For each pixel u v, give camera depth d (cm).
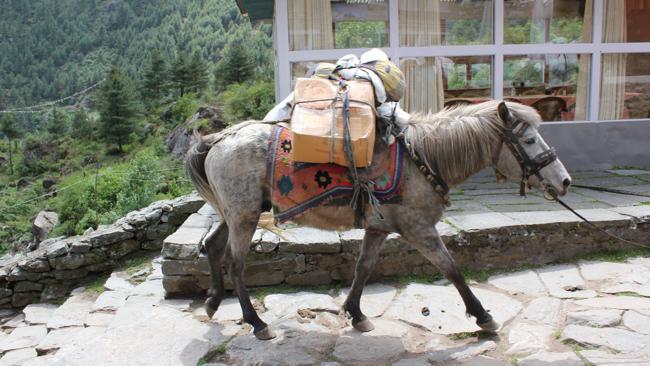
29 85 12738
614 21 744
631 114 770
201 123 2605
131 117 4712
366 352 337
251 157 343
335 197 332
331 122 319
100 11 18512
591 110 756
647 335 338
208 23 13738
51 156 4869
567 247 480
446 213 524
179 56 6397
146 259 599
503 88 738
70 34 16662
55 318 481
